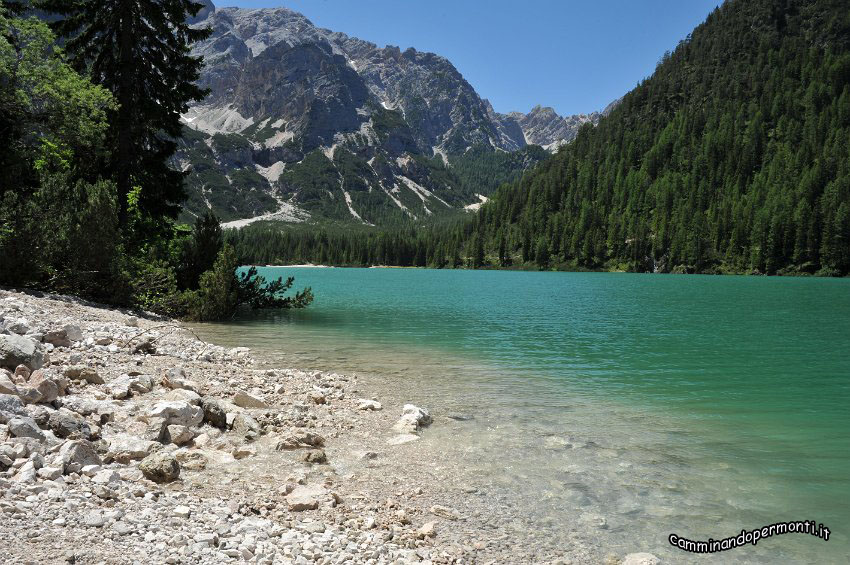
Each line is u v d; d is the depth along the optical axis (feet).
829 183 532.32
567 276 468.75
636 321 105.09
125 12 85.10
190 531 16.66
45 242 67.62
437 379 48.03
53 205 71.36
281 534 17.89
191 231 101.91
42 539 14.12
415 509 21.49
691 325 98.07
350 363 55.11
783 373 52.70
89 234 72.13
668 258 575.79
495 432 32.48
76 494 17.53
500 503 22.43
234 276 97.25
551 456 28.37
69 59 86.84
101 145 83.46
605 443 30.63
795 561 18.31
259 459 25.96
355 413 35.86
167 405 27.76
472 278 396.16
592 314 120.47
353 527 19.19
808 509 22.31
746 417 36.42
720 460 27.99
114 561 13.64
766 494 23.76
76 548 13.99
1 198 69.10
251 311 112.57
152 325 66.39
